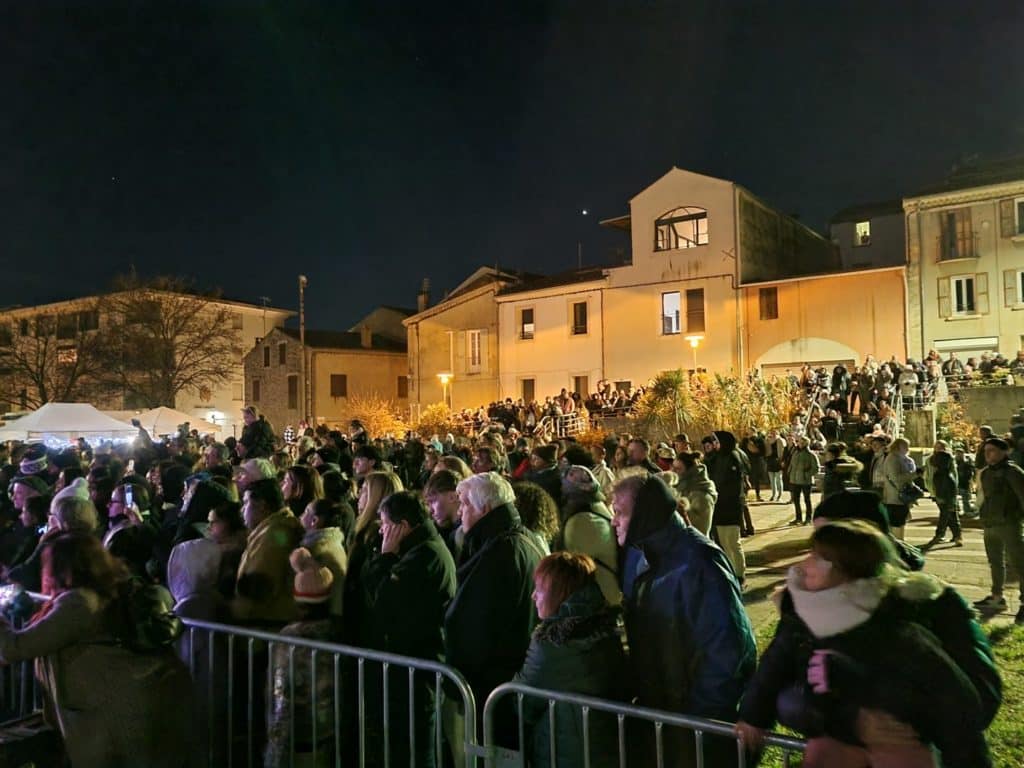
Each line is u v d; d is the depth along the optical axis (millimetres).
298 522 4816
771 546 11586
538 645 3287
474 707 3312
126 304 40031
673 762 3049
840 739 2146
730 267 29953
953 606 2418
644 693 3209
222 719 4270
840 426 20109
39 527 6559
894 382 22594
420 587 3965
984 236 26438
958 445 15484
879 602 2189
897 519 10414
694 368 30453
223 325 46125
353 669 3973
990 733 4555
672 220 31516
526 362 34844
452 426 28734
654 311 31562
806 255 36156
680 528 3230
